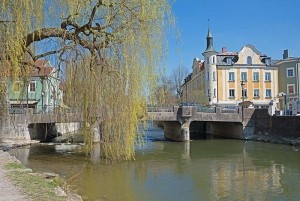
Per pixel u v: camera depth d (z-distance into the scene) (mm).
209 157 26891
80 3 13031
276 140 38156
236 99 59219
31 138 37312
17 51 11344
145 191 15258
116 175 18953
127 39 14766
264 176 19047
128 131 18047
